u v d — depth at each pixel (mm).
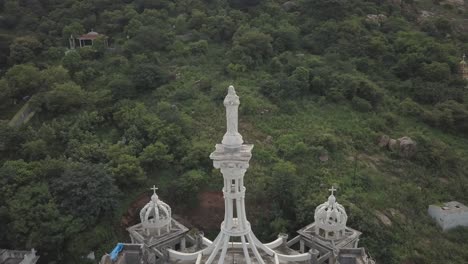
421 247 53844
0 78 80312
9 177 53094
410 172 64375
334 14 94062
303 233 43875
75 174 53469
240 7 99125
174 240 43531
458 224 57125
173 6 98375
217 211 57969
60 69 75812
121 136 66625
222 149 34188
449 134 73750
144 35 84875
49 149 62250
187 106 71688
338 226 42094
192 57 84000
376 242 52812
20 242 50094
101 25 95188
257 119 70125
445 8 120438
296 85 75500
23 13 96188
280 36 86938
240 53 81125
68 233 49750
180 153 62625
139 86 75625
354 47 86625
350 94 76125
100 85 76750
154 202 43188
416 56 83750
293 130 68562
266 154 63000
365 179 61000
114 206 54125
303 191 57969
